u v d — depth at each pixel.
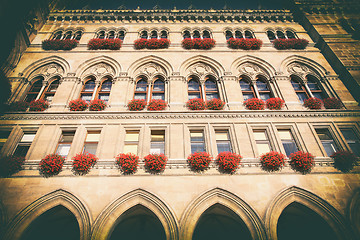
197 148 14.62
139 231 15.20
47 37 21.30
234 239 15.31
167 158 13.67
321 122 15.70
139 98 17.66
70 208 11.85
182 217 11.52
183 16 23.34
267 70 19.11
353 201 12.33
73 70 18.53
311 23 22.17
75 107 15.89
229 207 12.10
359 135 15.34
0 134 15.05
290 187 12.65
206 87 18.47
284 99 17.12
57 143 14.56
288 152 14.67
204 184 12.71
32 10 20.42
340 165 13.59
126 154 13.44
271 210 11.84
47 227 13.21
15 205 11.77
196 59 19.59
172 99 16.77
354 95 17.44
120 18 23.23
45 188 12.36
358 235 11.27
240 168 13.38
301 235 14.39
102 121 15.23
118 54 19.73
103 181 12.70
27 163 13.16
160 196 12.20
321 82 18.75
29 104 16.25
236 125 15.27
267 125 15.43
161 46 20.28
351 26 21.92
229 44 20.62
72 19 23.20
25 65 18.75
